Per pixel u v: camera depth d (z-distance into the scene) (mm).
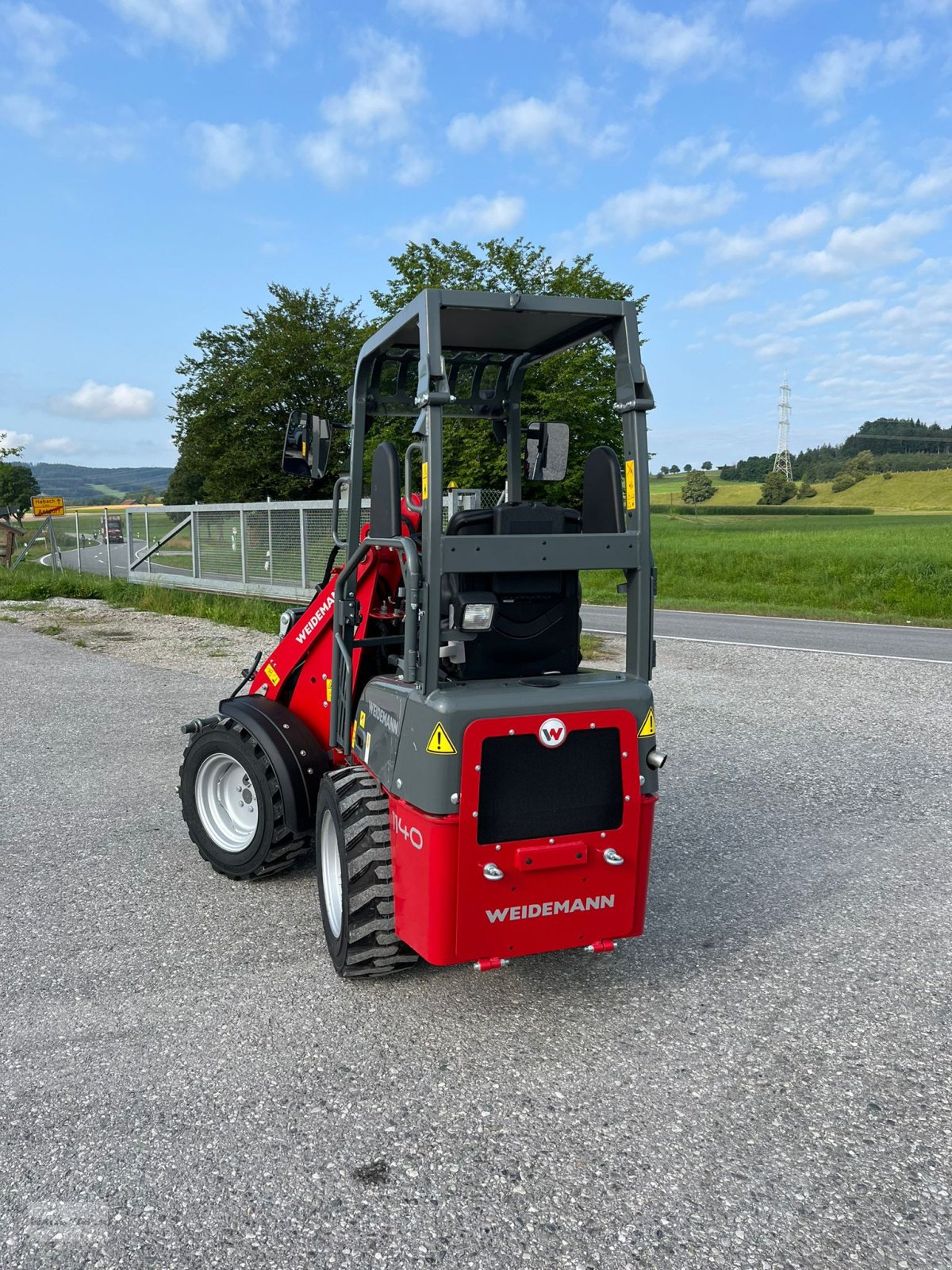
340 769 4160
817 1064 3354
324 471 4195
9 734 7887
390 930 3613
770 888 4941
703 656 12039
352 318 31781
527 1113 3055
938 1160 2846
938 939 4348
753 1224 2578
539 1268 2416
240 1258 2436
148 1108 3045
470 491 5371
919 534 38594
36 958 4062
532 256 20219
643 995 3840
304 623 4762
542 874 3387
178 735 7855
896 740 7922
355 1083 3199
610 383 12375
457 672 3555
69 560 26391
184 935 4293
